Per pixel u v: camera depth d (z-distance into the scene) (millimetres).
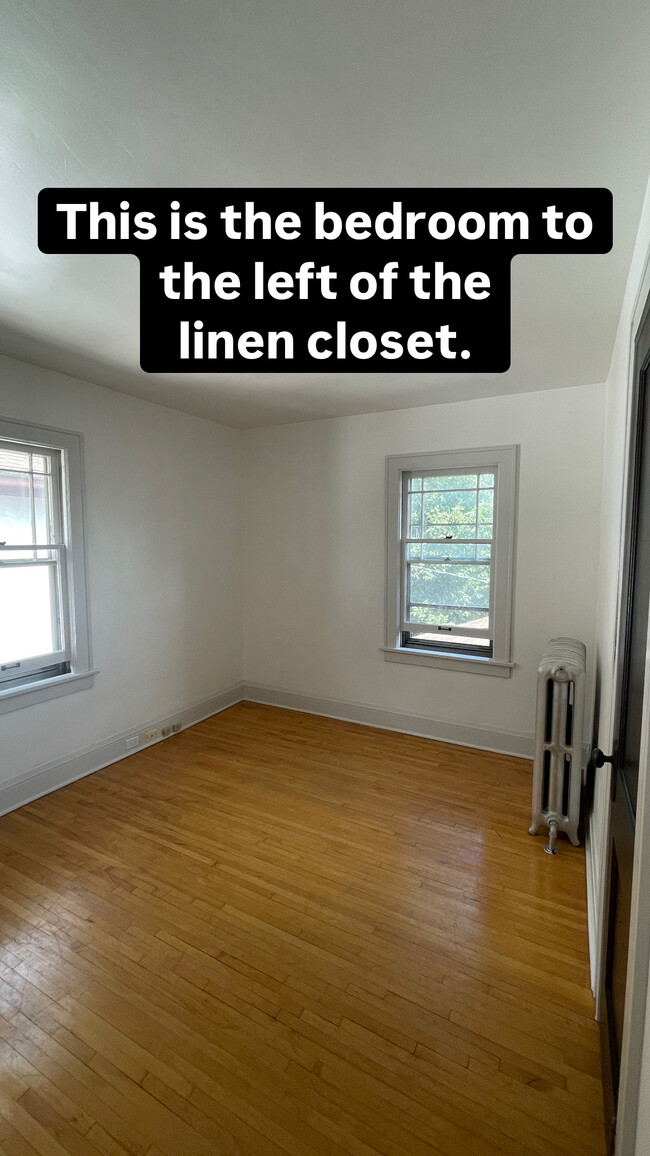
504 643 3477
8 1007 1620
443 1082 1398
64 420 2982
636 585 1229
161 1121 1312
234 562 4461
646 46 962
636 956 818
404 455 3732
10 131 1202
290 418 4043
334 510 4078
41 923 1972
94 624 3238
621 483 1714
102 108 1135
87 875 2256
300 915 2018
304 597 4277
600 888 1675
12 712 2793
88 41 973
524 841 2521
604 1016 1450
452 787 3049
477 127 1192
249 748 3613
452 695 3695
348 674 4117
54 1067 1439
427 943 1882
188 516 3957
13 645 2854
